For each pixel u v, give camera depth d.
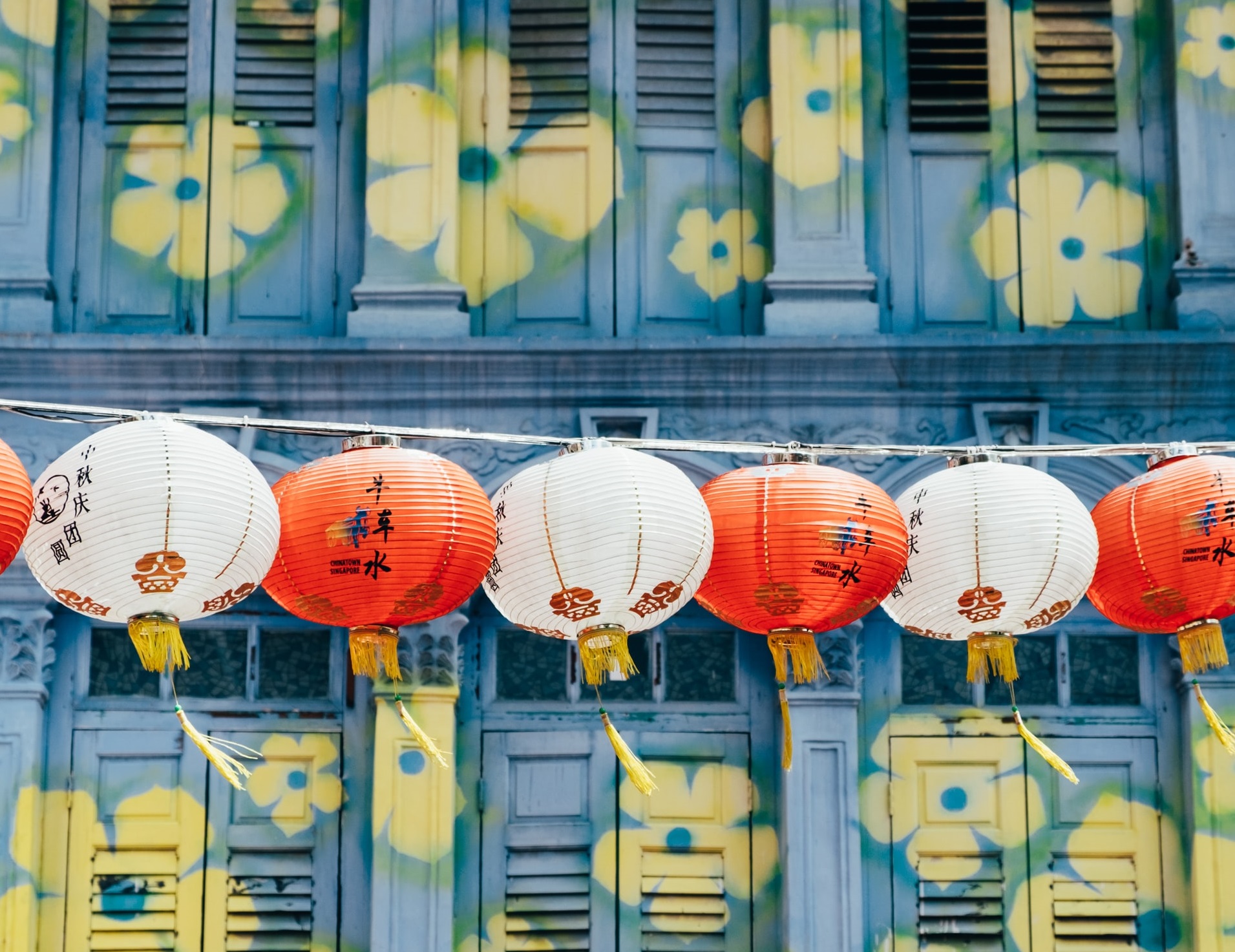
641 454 8.12
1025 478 8.45
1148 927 11.09
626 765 8.12
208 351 11.38
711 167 12.23
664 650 11.45
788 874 10.94
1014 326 12.03
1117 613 8.84
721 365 11.48
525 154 12.22
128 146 12.15
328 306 11.98
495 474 11.45
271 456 11.41
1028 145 12.26
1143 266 12.12
